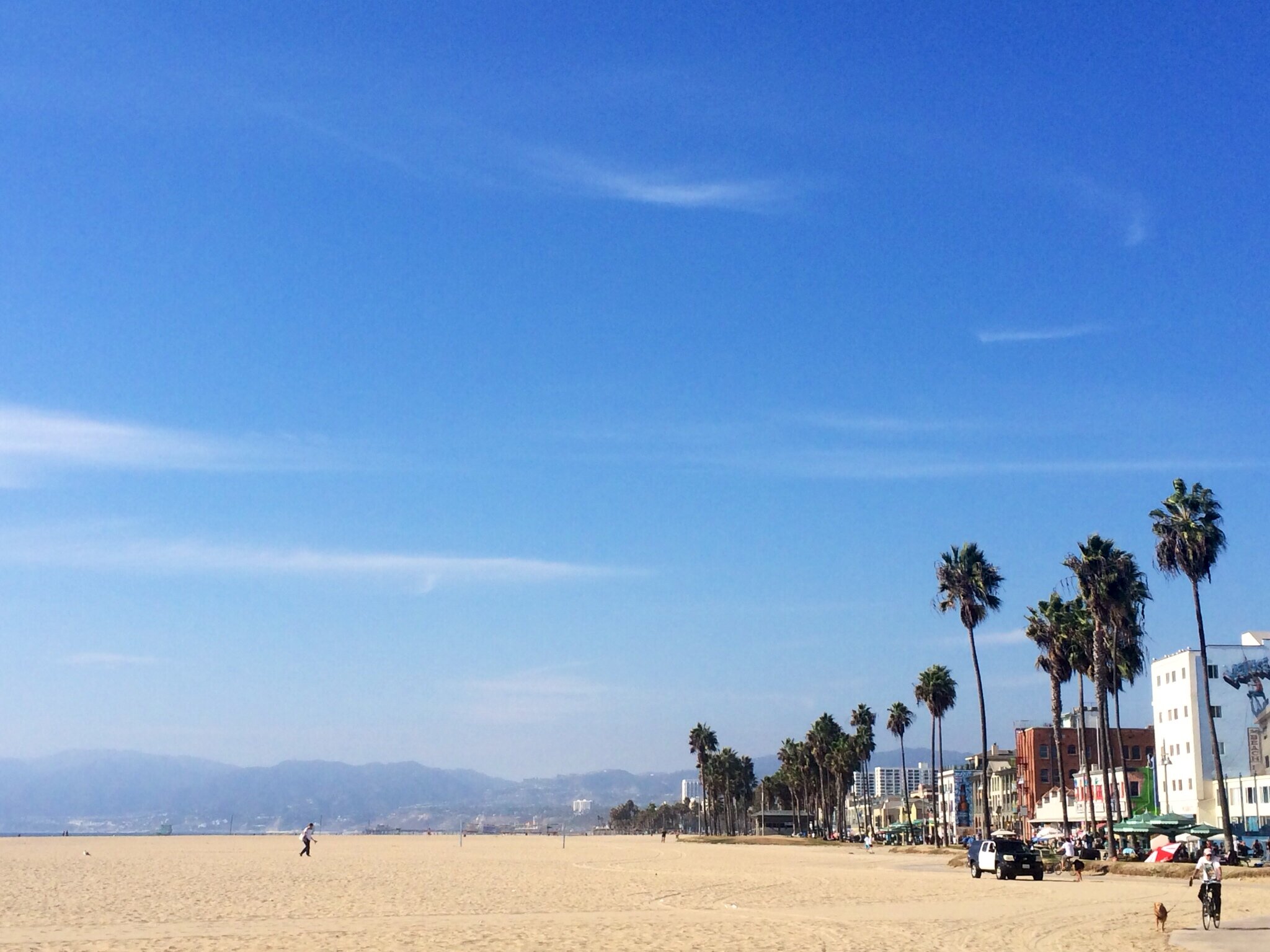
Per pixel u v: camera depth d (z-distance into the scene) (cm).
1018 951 3091
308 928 3434
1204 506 6844
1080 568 8144
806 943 3228
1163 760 11656
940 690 13400
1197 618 6938
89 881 5775
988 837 8006
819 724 18675
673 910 4328
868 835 16675
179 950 2830
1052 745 15262
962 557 10031
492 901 4716
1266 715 11038
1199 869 3753
